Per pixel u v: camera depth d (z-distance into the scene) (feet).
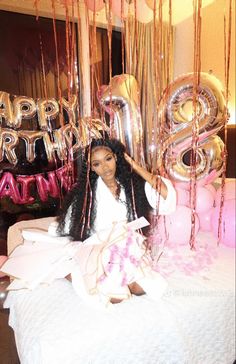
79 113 7.05
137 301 3.44
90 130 4.99
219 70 8.22
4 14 7.67
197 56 3.77
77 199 4.20
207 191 5.27
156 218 4.39
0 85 7.87
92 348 2.84
